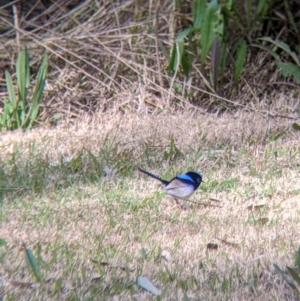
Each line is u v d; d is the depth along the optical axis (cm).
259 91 1367
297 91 1356
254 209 902
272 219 855
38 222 858
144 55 1366
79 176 1046
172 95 1340
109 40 1388
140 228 830
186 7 1399
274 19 1388
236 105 1334
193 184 888
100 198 945
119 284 677
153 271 708
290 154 1101
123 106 1345
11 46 1398
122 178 1037
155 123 1250
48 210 897
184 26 1400
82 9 1442
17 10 1462
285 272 700
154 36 1381
